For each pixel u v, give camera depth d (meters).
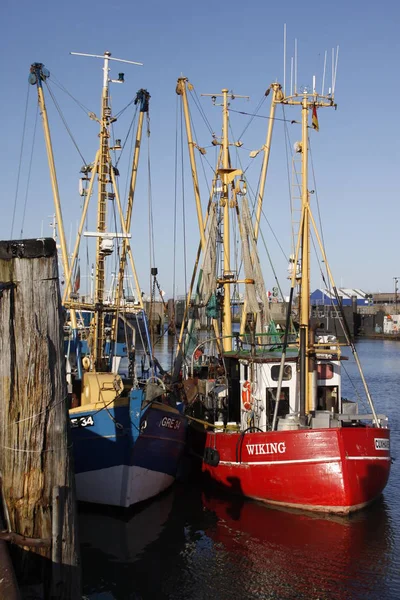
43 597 8.05
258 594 13.68
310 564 15.16
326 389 22.23
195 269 28.78
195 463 23.45
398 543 16.39
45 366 8.09
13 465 8.12
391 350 94.81
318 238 20.98
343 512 18.22
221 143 28.72
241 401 22.31
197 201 30.38
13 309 8.02
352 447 18.27
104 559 15.45
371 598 13.46
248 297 24.84
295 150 21.12
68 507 8.30
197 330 27.34
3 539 7.99
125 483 18.69
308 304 20.58
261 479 19.39
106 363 25.06
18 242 7.97
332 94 21.52
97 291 24.33
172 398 24.41
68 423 8.53
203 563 15.24
